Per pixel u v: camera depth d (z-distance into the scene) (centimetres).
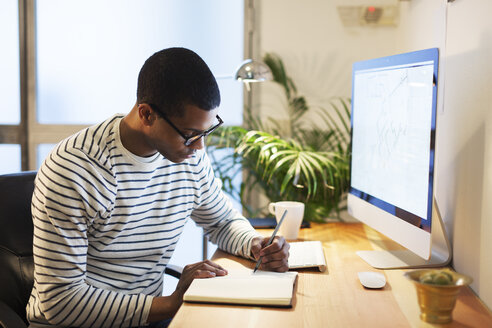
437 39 152
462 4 130
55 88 251
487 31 112
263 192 243
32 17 245
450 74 140
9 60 249
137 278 131
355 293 114
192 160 138
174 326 95
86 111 254
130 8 249
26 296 132
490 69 110
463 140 128
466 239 125
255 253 137
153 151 124
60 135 251
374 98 149
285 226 165
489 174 110
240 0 246
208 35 249
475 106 120
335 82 235
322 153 206
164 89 105
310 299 110
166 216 132
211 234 154
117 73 252
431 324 97
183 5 249
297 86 237
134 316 115
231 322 97
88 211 115
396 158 133
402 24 213
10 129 250
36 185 117
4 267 131
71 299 111
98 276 126
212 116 110
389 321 98
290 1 234
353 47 232
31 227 135
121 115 127
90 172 115
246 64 188
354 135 167
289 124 239
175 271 149
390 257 142
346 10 228
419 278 99
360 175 161
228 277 121
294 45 235
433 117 113
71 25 249
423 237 119
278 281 116
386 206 140
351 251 151
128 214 123
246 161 224
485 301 112
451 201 138
